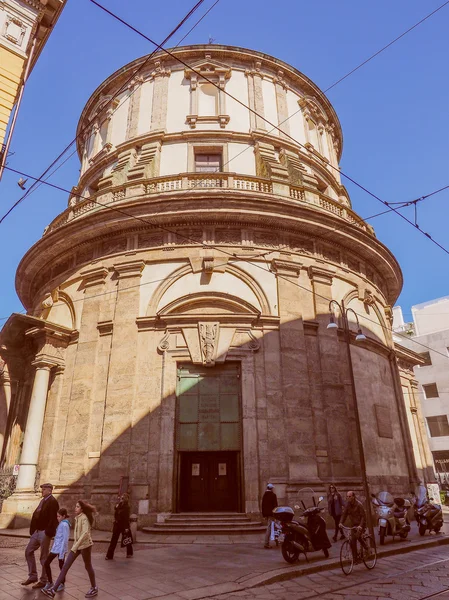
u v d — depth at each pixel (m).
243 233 17.80
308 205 19.23
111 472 14.44
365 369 18.70
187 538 12.37
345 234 19.25
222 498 15.03
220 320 16.33
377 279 22.31
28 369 19.05
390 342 21.77
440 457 42.94
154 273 17.23
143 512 13.75
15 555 10.09
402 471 18.62
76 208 20.81
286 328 16.55
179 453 15.05
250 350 16.02
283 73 24.95
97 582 7.71
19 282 22.11
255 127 22.33
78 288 18.34
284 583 7.89
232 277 17.19
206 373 15.91
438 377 45.03
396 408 20.30
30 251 20.19
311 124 25.53
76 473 14.85
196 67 23.42
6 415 18.44
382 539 12.12
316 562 9.37
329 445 15.58
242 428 15.12
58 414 16.30
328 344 17.19
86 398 15.77
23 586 7.39
